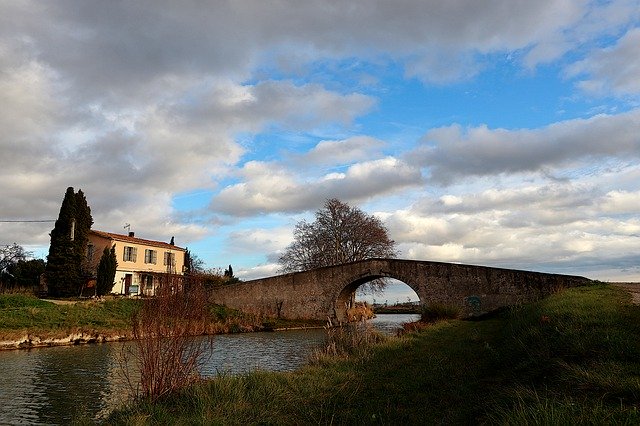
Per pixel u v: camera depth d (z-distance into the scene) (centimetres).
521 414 554
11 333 2233
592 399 600
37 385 1349
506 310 3122
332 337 1695
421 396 891
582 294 1972
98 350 2119
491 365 1082
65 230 3794
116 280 4178
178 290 996
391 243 5241
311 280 4184
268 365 1645
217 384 912
